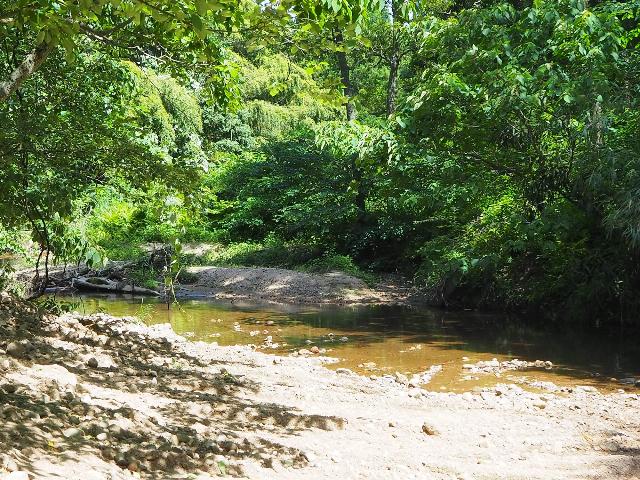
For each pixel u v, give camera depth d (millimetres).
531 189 16094
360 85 36188
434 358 11555
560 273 16844
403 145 15750
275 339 13438
